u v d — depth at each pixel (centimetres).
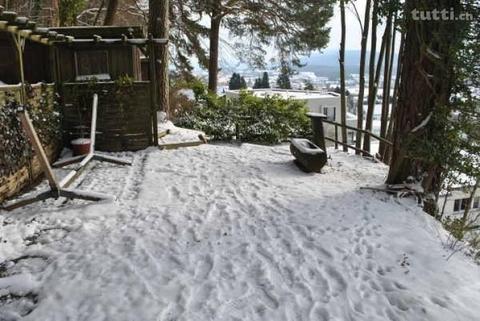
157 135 834
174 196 554
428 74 520
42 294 323
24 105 516
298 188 598
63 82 792
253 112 1002
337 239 418
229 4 1473
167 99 1044
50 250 393
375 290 334
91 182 609
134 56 907
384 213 494
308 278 348
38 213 479
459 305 310
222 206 515
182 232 434
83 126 778
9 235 420
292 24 1455
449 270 363
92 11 1587
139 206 511
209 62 1617
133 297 317
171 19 1482
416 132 519
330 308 308
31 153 582
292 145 764
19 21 520
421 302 312
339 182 642
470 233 475
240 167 715
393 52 1020
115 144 809
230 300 315
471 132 492
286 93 1934
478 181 509
